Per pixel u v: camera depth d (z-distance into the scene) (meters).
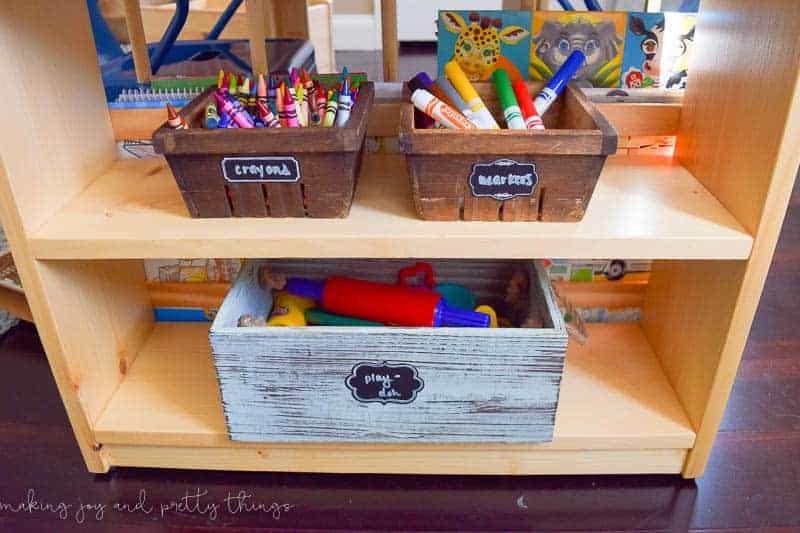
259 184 0.72
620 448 0.86
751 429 0.98
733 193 0.75
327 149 0.69
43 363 1.12
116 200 0.81
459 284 1.04
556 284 1.08
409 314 0.92
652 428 0.85
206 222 0.74
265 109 0.75
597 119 0.71
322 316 0.97
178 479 0.90
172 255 0.72
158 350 1.02
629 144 0.95
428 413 0.81
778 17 0.65
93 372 0.87
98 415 0.88
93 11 1.16
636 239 0.70
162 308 1.10
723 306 0.78
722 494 0.87
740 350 0.77
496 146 0.68
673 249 0.71
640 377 0.95
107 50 1.18
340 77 0.91
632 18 0.89
